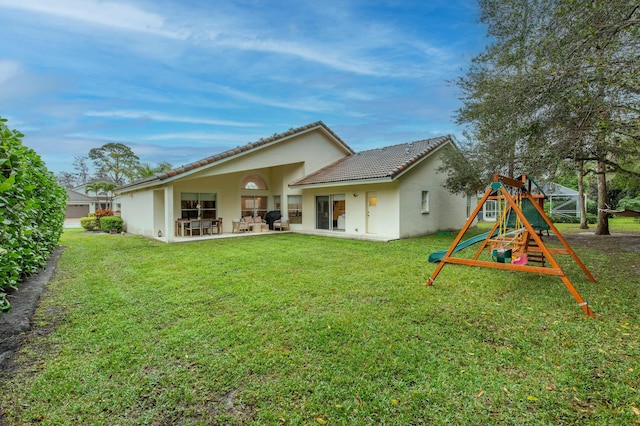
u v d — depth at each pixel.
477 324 4.34
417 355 3.48
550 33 6.11
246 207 18.27
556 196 27.45
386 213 14.24
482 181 13.47
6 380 2.96
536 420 2.53
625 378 3.05
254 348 3.63
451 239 13.77
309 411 2.62
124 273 7.39
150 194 15.63
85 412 2.58
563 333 4.04
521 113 6.88
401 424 2.49
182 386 2.92
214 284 6.38
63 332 4.02
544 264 8.09
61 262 8.77
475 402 2.73
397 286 6.22
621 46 5.22
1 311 4.31
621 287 5.98
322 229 17.02
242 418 2.54
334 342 3.78
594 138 7.54
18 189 4.20
